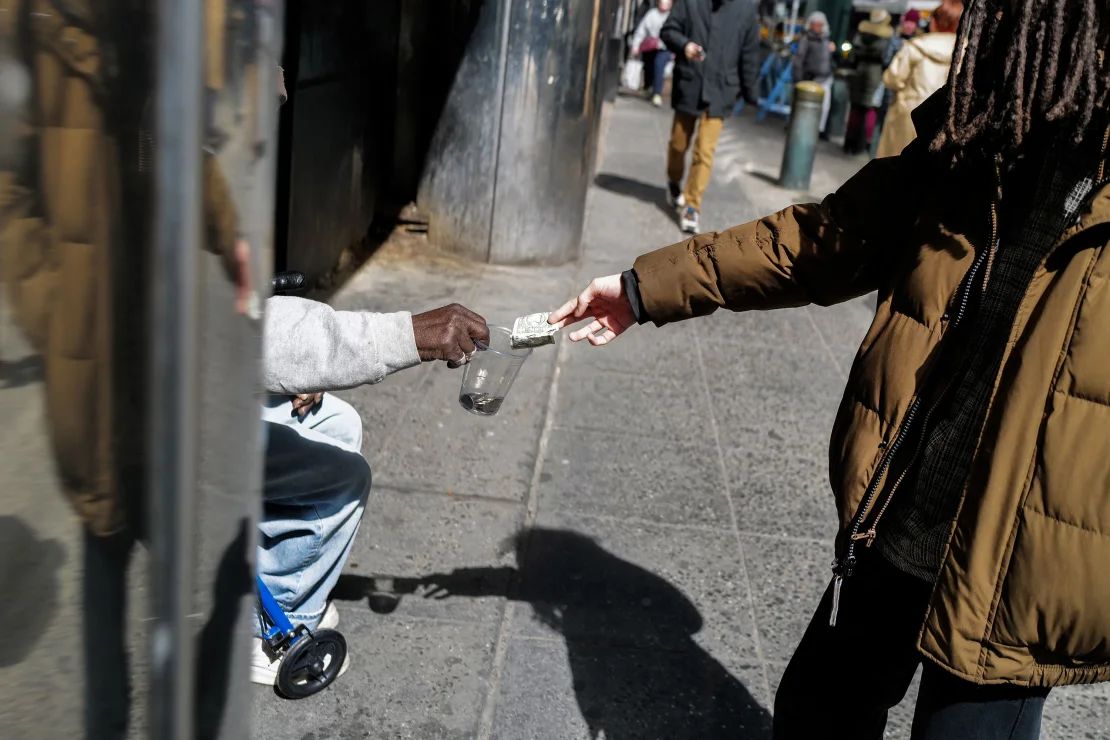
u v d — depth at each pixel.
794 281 1.97
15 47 0.74
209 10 0.75
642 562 3.48
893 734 2.78
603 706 2.77
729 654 3.05
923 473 1.64
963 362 1.61
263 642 2.63
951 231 1.64
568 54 6.36
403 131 6.73
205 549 0.85
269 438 2.33
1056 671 1.52
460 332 2.01
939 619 1.55
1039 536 1.45
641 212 8.72
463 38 6.36
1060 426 1.43
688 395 4.99
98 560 0.83
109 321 0.78
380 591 3.14
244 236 0.84
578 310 2.21
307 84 5.11
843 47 15.12
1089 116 1.43
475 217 6.59
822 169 12.22
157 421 0.77
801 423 4.80
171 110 0.72
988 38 1.55
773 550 3.66
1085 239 1.44
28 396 0.81
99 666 0.86
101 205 0.76
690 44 7.97
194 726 0.89
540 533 3.58
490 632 3.01
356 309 5.54
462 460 4.03
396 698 2.70
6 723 0.87
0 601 0.84
